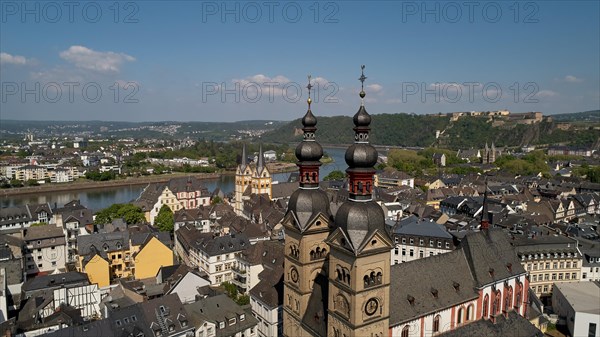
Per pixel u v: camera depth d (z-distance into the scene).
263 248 137.75
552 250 137.50
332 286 67.75
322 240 78.06
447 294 82.94
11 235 162.00
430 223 149.50
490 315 89.00
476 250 90.81
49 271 164.50
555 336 108.00
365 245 61.66
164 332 92.62
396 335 75.44
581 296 113.56
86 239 152.88
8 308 112.00
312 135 77.88
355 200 64.38
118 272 153.75
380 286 65.25
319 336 73.25
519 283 95.06
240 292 138.38
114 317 91.12
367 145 64.25
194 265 156.50
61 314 105.38
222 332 100.06
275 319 105.06
